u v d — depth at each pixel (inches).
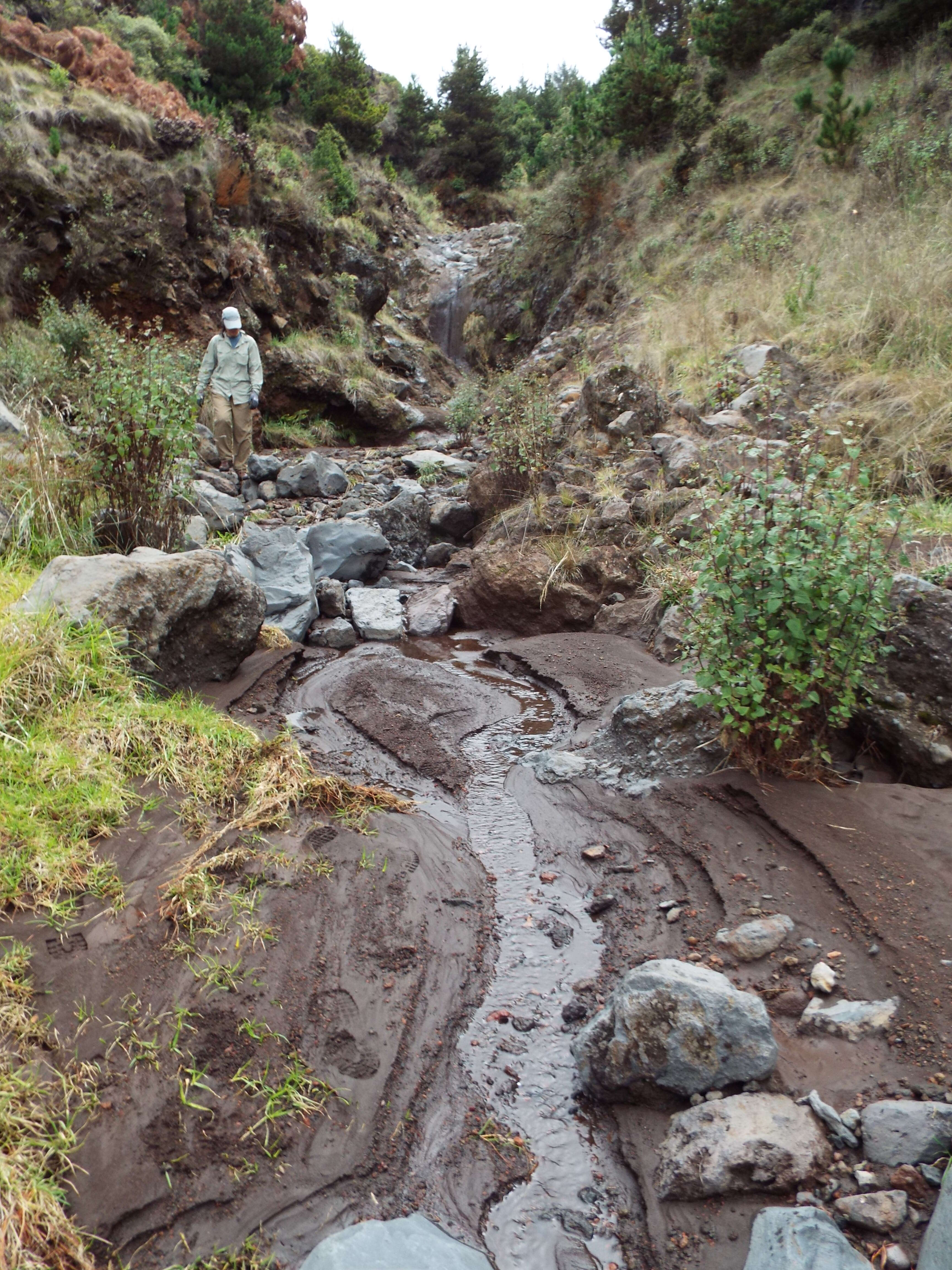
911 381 301.1
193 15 834.8
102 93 555.2
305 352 626.2
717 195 599.2
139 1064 102.7
